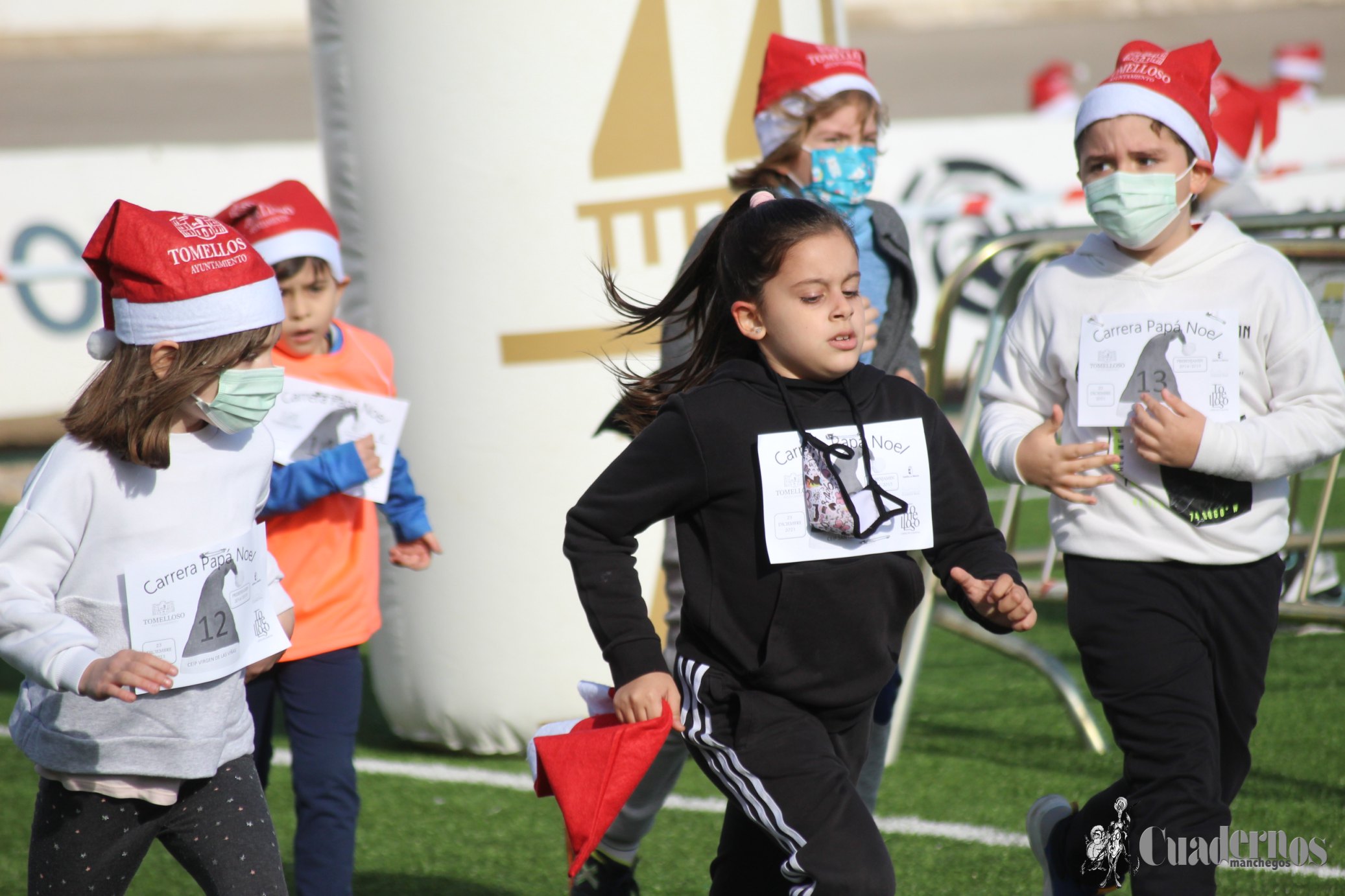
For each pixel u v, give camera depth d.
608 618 7.46
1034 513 25.69
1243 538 8.74
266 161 32.66
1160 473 8.84
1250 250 9.04
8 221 30.30
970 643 19.23
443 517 13.89
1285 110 33.44
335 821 9.82
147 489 7.54
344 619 10.23
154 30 46.84
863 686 7.45
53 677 6.91
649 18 13.30
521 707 14.18
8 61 44.47
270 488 9.95
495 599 13.89
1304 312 8.82
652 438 7.46
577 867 7.11
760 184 10.62
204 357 7.46
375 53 13.46
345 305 14.18
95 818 7.61
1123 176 8.80
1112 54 48.78
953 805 12.77
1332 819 11.91
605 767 7.08
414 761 14.62
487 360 13.51
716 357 8.16
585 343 13.43
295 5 48.09
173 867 12.10
